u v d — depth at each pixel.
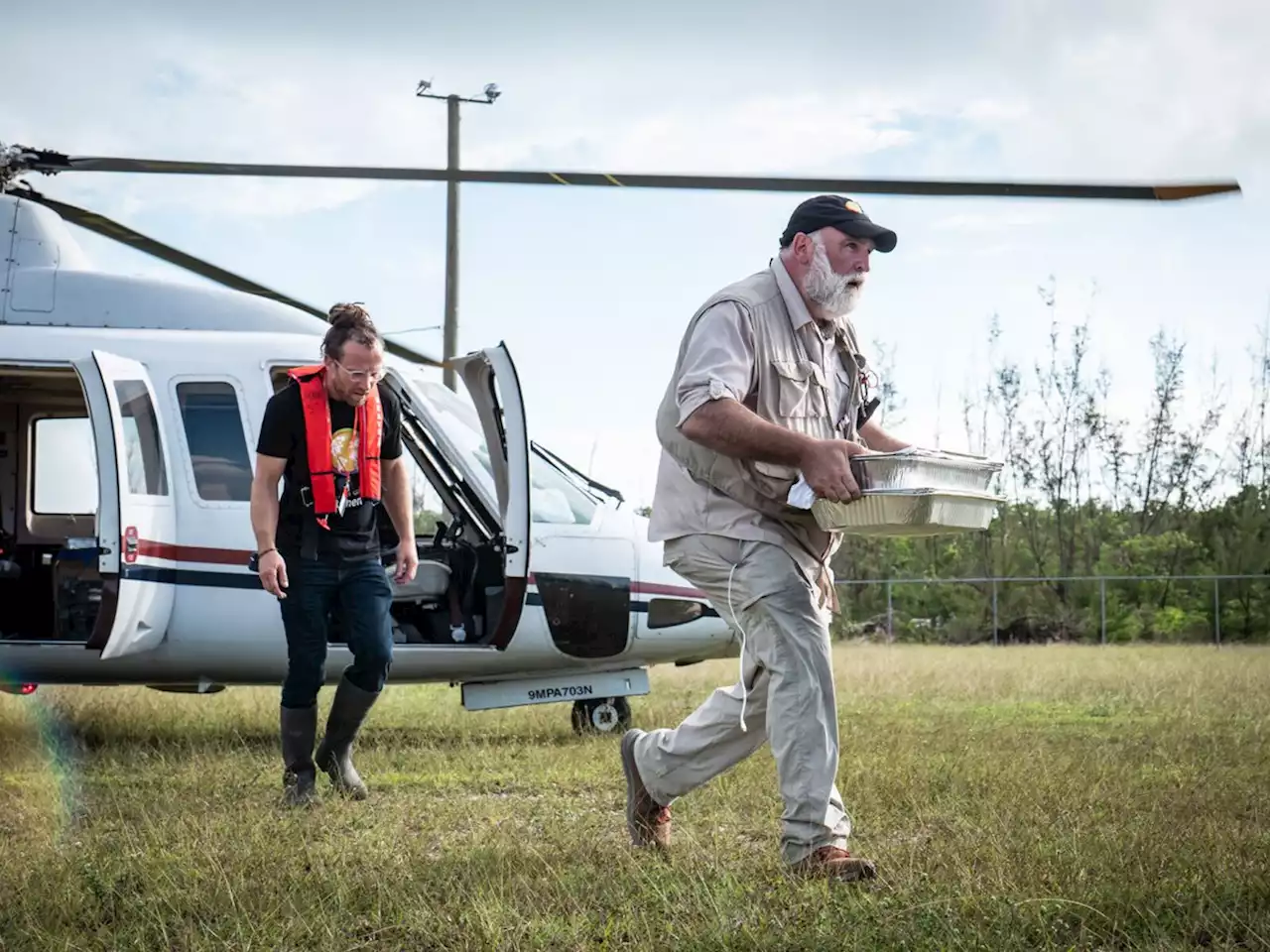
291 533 5.66
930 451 3.87
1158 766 6.60
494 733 8.60
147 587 7.58
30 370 7.94
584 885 3.96
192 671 8.05
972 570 30.62
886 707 10.12
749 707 4.29
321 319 8.74
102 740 8.19
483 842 4.68
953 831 4.82
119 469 7.03
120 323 8.34
